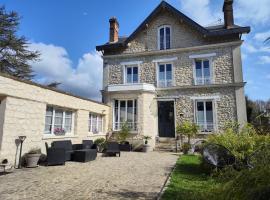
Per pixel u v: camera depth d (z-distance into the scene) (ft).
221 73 51.70
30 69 83.56
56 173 24.23
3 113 25.48
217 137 25.48
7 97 25.86
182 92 53.72
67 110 39.58
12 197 16.17
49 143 33.27
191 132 45.09
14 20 80.28
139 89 51.60
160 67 57.62
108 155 40.16
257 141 20.65
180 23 57.41
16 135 26.96
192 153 41.29
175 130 52.49
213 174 21.38
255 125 22.94
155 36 59.06
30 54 82.94
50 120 35.06
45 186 19.06
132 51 60.29
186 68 54.54
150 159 35.12
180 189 17.90
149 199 15.80
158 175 23.31
